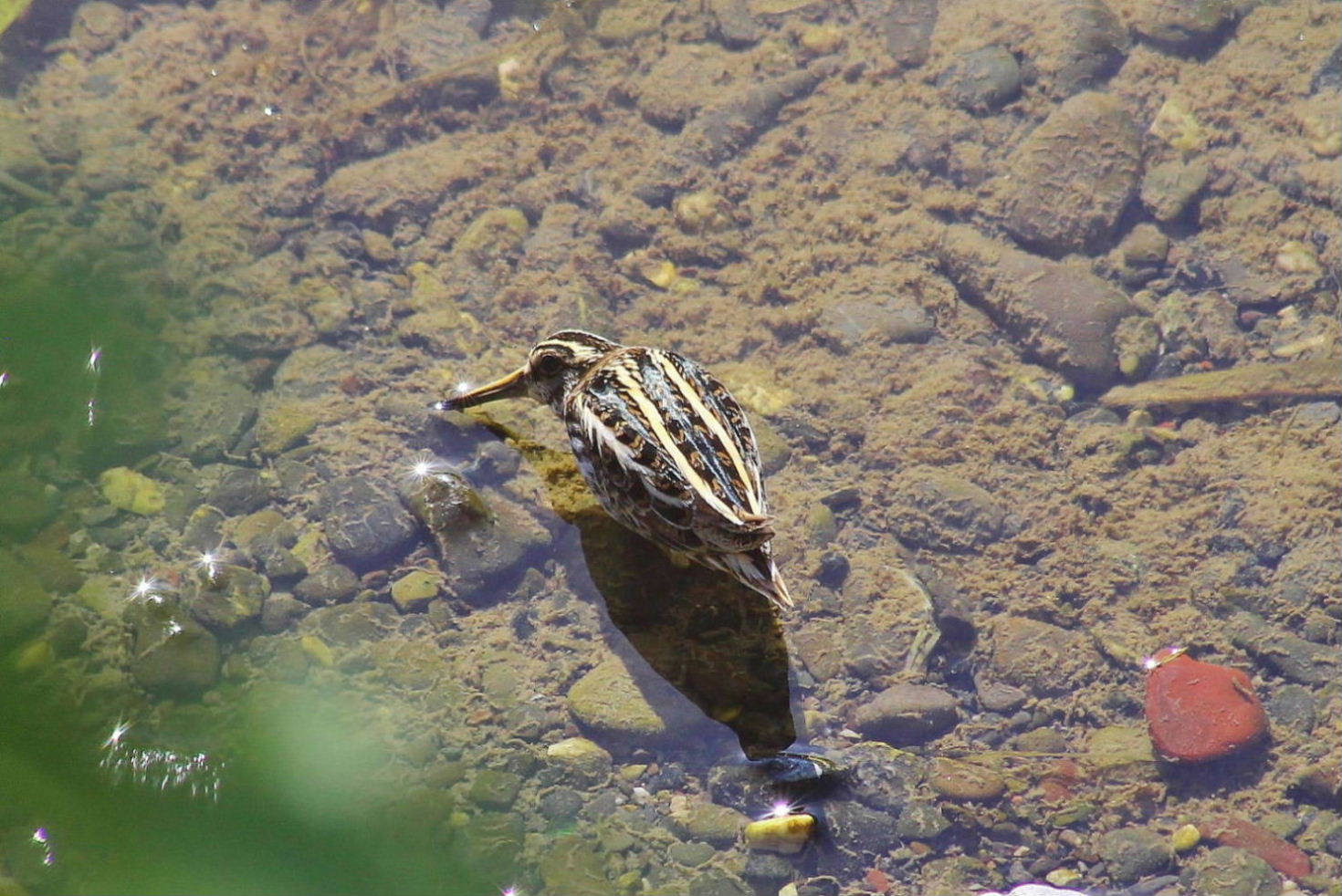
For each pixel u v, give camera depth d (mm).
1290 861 8961
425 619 10648
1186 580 10844
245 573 10781
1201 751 9578
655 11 16125
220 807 8773
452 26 15844
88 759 8945
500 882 8820
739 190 14172
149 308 12664
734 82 15258
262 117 14727
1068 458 11781
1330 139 14070
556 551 11141
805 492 11594
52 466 11312
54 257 12906
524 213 13938
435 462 11719
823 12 16047
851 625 10562
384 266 13398
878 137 14617
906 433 11992
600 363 10867
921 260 13422
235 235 13484
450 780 9469
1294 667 10125
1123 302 12773
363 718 9859
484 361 12500
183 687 9867
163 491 11305
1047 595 10789
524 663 10328
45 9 15602
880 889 8906
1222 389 12172
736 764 9578
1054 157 13984
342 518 11156
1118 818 9289
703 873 8984
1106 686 10133
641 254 13586
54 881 7953
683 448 9508
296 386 12250
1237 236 13438
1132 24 15516
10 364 11898
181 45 15453
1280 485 11383
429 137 14711
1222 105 14602
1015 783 9508
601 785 9516
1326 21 15344
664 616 10656
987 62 15117
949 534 11250
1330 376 12133
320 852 8656
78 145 14211
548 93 15180
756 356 12664
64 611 10234
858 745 9750
